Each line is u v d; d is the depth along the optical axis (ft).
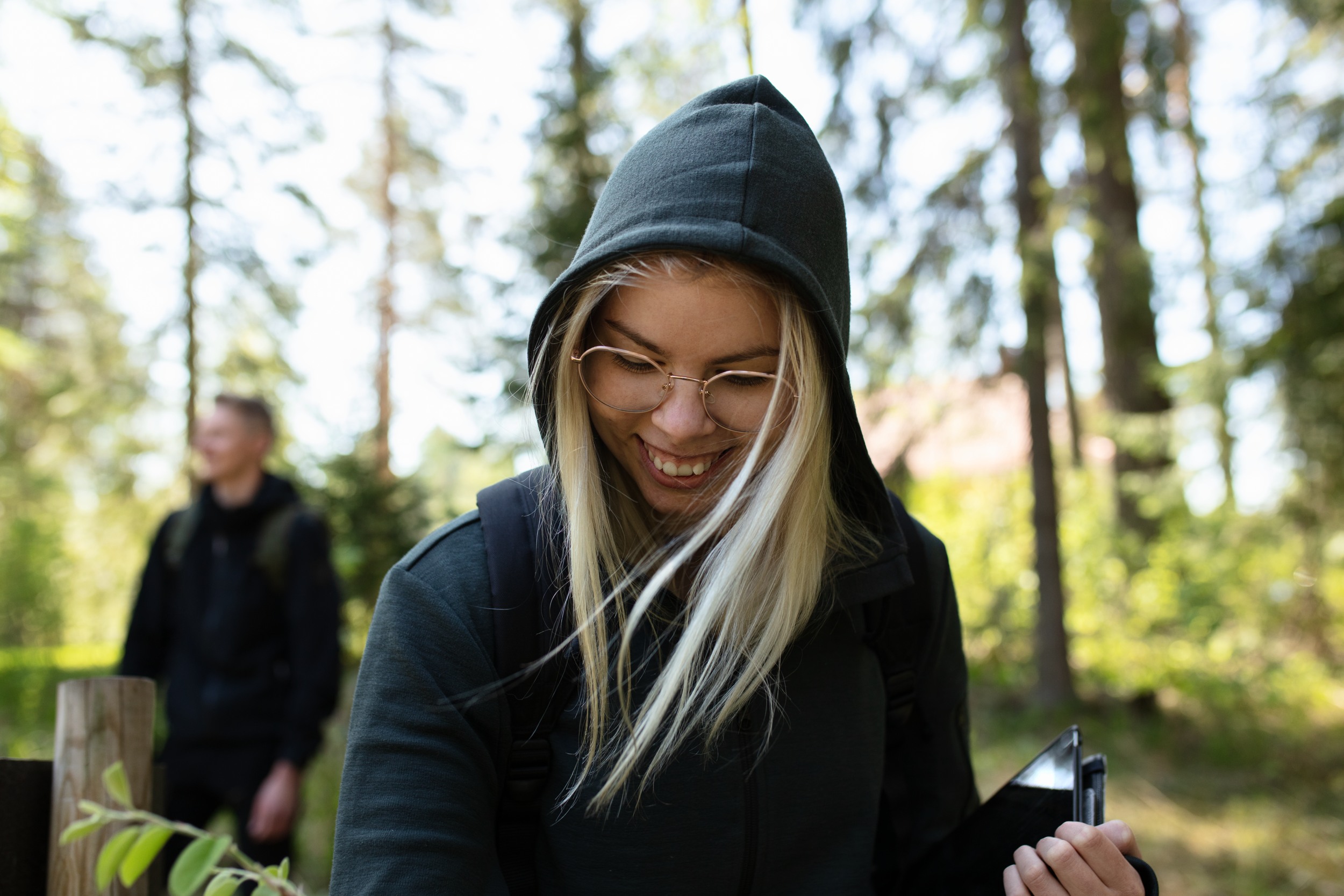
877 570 3.31
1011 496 29.68
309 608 7.60
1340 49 23.07
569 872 2.95
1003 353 22.35
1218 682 22.82
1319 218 19.16
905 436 22.45
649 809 2.97
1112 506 28.25
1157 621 24.89
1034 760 3.53
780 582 3.02
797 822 3.13
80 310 36.19
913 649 3.55
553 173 25.86
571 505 2.98
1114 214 25.12
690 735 3.03
